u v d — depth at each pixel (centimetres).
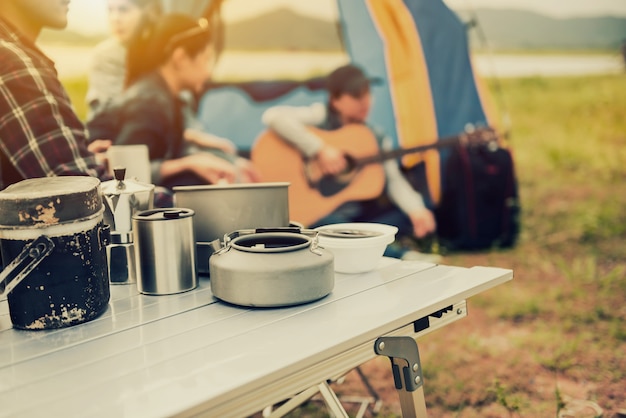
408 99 416
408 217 417
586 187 475
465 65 439
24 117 173
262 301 127
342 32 393
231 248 134
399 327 128
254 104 362
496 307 388
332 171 389
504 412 256
